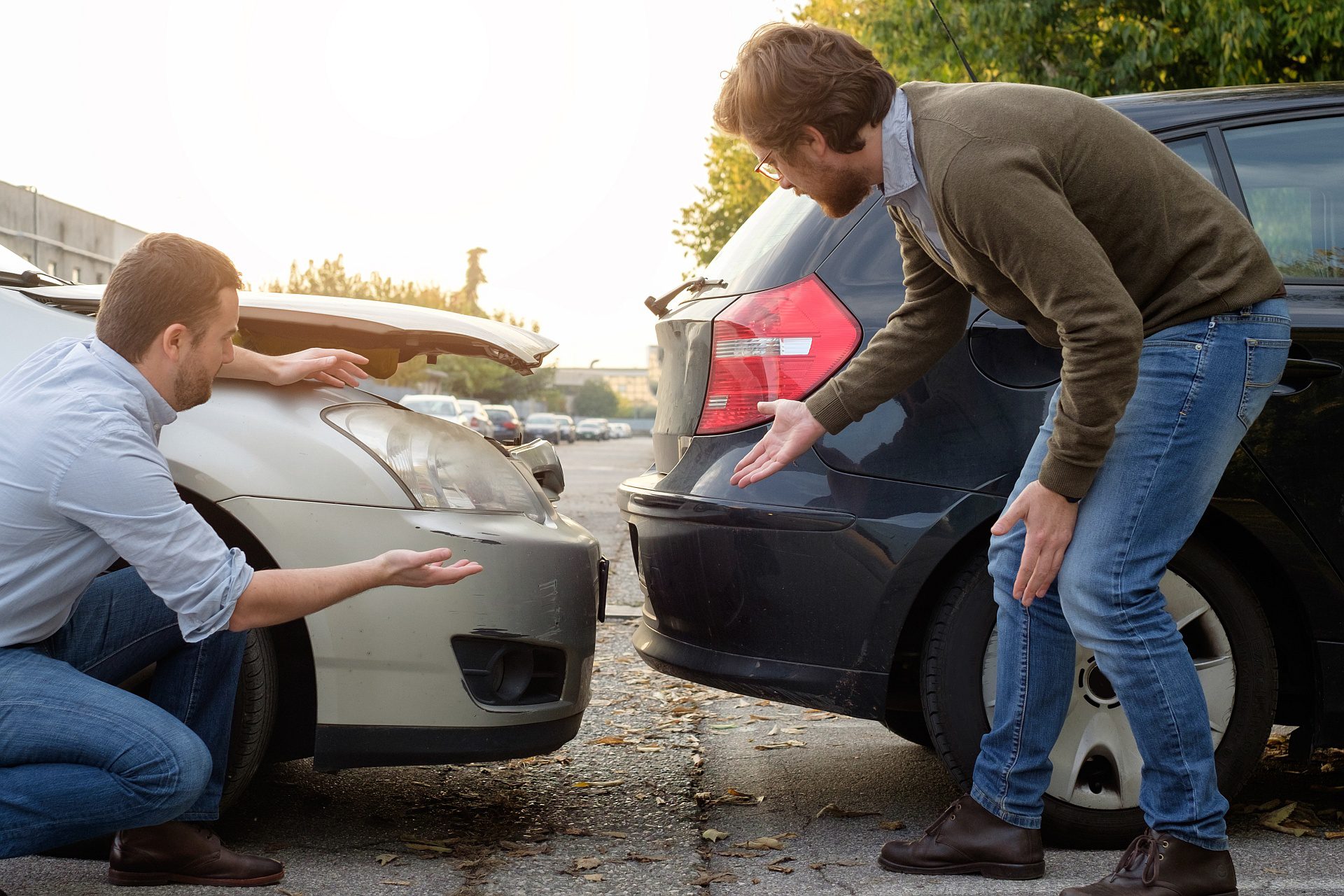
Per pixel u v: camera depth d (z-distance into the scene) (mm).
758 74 2254
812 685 2742
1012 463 2668
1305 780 3355
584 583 2920
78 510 2131
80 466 2121
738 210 21484
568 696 2869
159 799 2178
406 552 2258
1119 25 8742
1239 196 2867
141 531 2145
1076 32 9219
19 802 2125
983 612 2736
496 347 2902
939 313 2584
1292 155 2906
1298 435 2697
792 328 2797
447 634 2668
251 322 2867
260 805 3113
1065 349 2160
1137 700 2307
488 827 2951
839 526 2711
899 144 2268
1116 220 2229
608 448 58156
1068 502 2285
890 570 2691
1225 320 2266
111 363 2211
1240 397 2273
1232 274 2262
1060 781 2701
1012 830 2537
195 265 2230
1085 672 2709
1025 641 2494
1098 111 2250
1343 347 2717
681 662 2918
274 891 2455
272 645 2674
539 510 2961
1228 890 2299
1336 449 2699
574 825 2965
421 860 2689
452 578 2275
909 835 2891
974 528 2695
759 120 2273
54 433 2135
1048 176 2145
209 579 2176
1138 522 2283
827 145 2275
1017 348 2688
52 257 34656
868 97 2242
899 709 3109
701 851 2762
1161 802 2322
